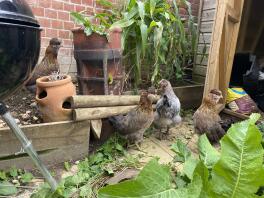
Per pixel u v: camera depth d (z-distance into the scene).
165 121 2.11
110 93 2.23
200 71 3.35
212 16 3.20
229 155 1.01
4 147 1.53
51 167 1.68
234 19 2.65
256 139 1.01
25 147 1.11
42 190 1.28
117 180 1.49
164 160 1.84
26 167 1.61
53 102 1.70
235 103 2.80
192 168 1.32
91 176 1.56
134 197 0.96
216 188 1.00
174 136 2.31
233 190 0.99
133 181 0.97
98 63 2.11
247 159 0.99
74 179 1.46
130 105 2.14
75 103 1.73
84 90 2.22
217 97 1.97
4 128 1.52
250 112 2.75
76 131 1.76
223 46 2.48
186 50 2.99
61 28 2.63
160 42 2.35
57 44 2.23
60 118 1.73
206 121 1.96
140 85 2.78
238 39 3.49
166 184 1.00
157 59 2.37
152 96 1.86
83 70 2.19
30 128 1.58
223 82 2.72
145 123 1.87
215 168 1.02
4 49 0.84
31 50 0.96
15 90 1.01
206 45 3.27
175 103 2.07
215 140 2.00
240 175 0.98
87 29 2.05
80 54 2.14
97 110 1.84
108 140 1.99
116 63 2.22
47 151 1.67
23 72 0.96
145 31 2.14
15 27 0.85
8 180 1.50
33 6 2.41
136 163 1.74
